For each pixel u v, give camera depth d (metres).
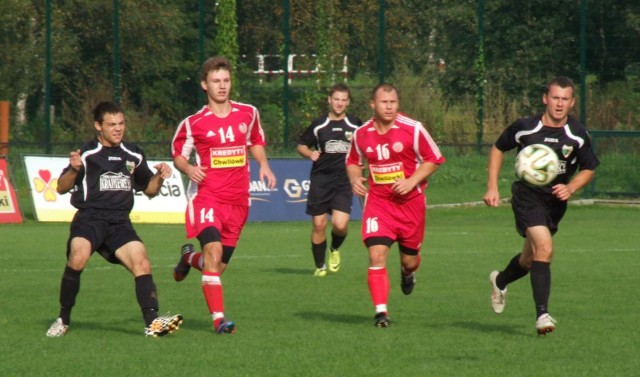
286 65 68.81
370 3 83.44
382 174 22.27
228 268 35.06
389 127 22.03
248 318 23.80
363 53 83.00
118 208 21.00
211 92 22.48
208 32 93.94
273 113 73.50
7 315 24.36
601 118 74.94
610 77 77.69
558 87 20.78
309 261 37.53
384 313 22.25
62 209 55.97
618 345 19.98
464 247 42.47
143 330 21.97
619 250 40.97
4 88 81.06
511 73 78.94
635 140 66.31
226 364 18.02
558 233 48.91
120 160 20.97
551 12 79.06
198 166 22.56
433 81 77.56
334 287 29.97
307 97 74.06
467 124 73.06
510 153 71.69
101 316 24.14
